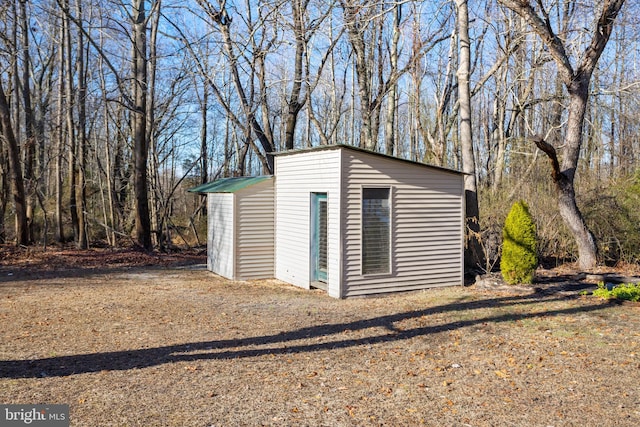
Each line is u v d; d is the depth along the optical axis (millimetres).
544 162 17000
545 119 22938
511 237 11219
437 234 11539
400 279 11094
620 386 5414
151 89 20422
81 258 17281
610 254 14609
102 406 4836
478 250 13039
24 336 7391
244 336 7457
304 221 11797
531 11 12414
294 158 12156
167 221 21109
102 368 5961
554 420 4609
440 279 11625
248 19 18766
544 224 15484
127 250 19344
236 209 12867
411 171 11156
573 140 13406
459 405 4945
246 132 18906
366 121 19344
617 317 8391
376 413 4750
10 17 20422
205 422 4516
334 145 10273
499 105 23516
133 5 19203
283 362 6242
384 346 6945
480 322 8219
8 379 5551
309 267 11633
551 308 9133
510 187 17453
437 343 7082
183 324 8211
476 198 13078
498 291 10922
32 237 20375
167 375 5734
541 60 18453
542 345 6918
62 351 6645
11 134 18266
